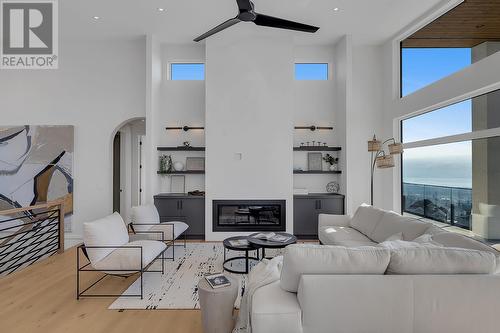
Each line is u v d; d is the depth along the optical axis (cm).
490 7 348
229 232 501
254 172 499
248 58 502
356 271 173
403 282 169
